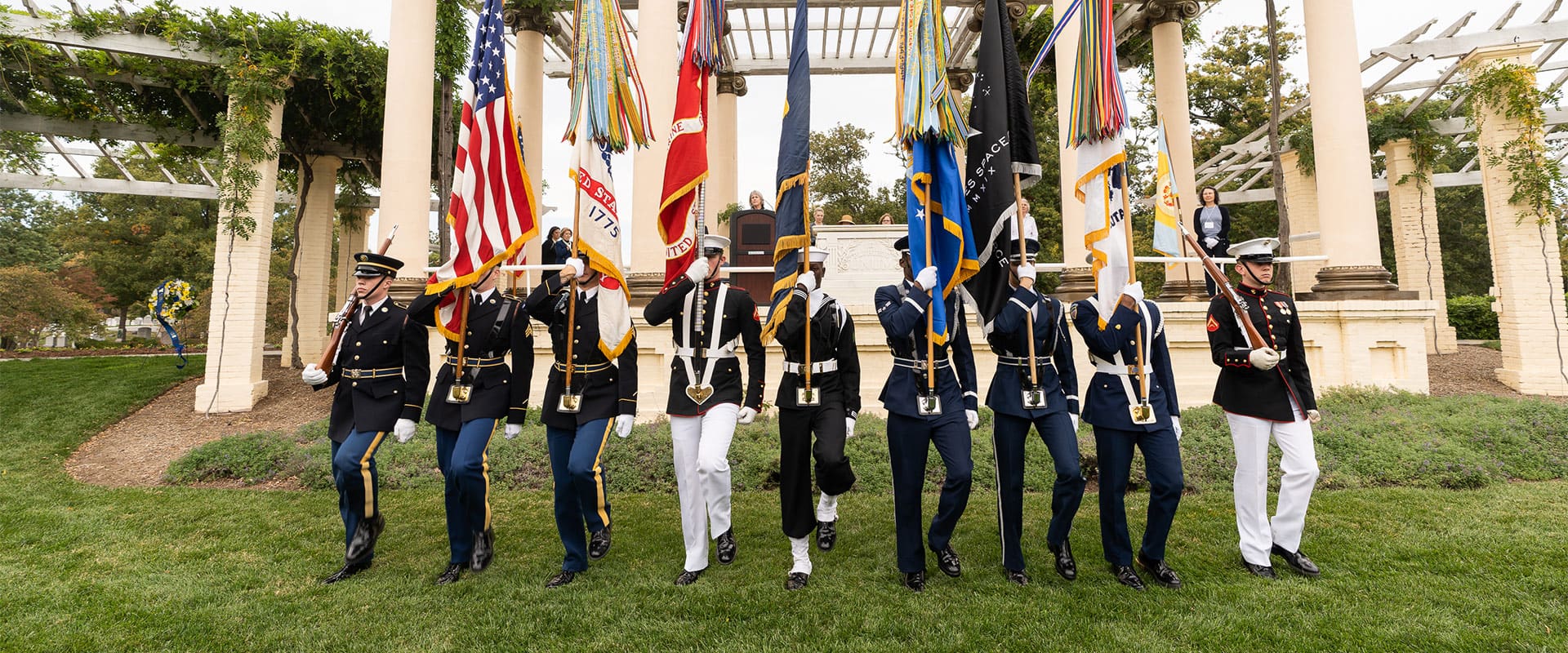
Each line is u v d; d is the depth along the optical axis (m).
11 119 11.52
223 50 9.95
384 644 2.88
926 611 3.14
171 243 23.39
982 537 4.27
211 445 6.80
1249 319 3.65
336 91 10.89
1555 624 2.82
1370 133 13.48
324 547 4.29
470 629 3.03
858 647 2.77
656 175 8.27
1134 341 3.58
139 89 11.11
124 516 4.99
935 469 5.74
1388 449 5.75
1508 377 9.45
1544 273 9.37
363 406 3.93
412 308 3.97
